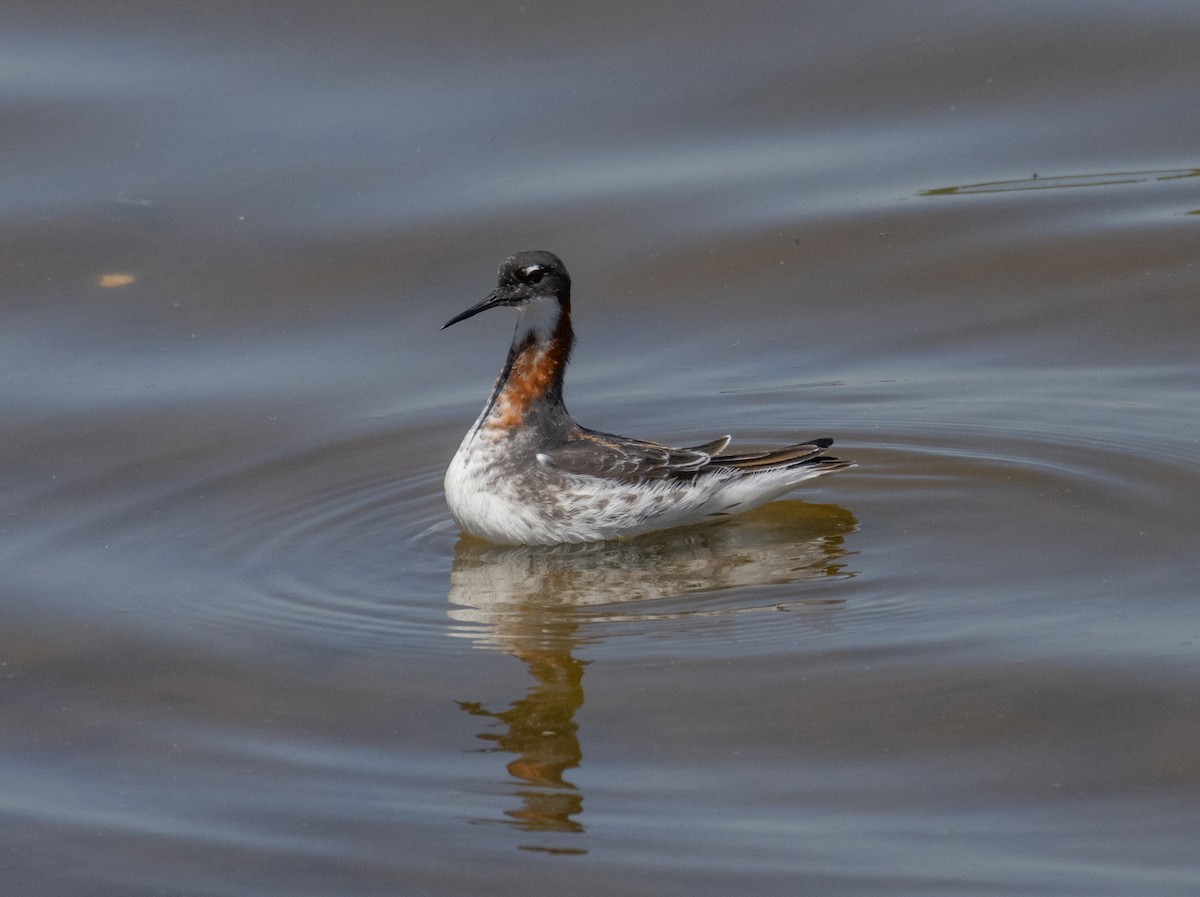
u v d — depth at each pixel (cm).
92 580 1320
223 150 2038
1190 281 1834
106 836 981
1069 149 2059
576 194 1992
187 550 1375
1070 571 1285
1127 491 1421
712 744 1059
